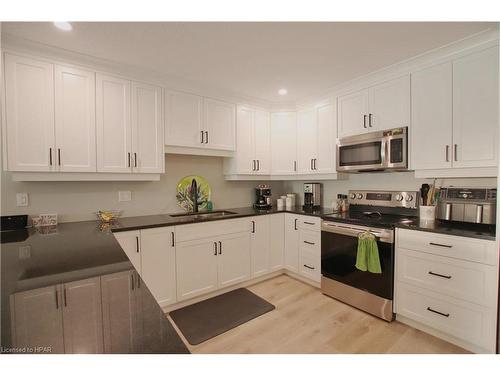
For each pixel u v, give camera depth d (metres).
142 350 0.54
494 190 1.92
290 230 3.15
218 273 2.66
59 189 2.27
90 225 2.19
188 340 1.95
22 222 2.03
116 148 2.26
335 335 2.00
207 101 2.85
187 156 3.08
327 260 2.65
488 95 1.83
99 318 0.67
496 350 1.61
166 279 2.31
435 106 2.10
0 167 2.01
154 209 2.82
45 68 1.95
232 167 3.20
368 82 2.57
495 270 1.63
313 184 3.42
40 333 0.59
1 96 1.78
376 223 2.21
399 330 2.05
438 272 1.89
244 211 3.14
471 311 1.74
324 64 2.26
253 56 2.11
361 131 2.64
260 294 2.72
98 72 2.17
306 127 3.25
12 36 1.77
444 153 2.06
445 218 2.12
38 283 0.91
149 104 2.45
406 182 2.63
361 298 2.35
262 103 3.32
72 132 2.06
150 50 1.99
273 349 1.84
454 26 1.70
